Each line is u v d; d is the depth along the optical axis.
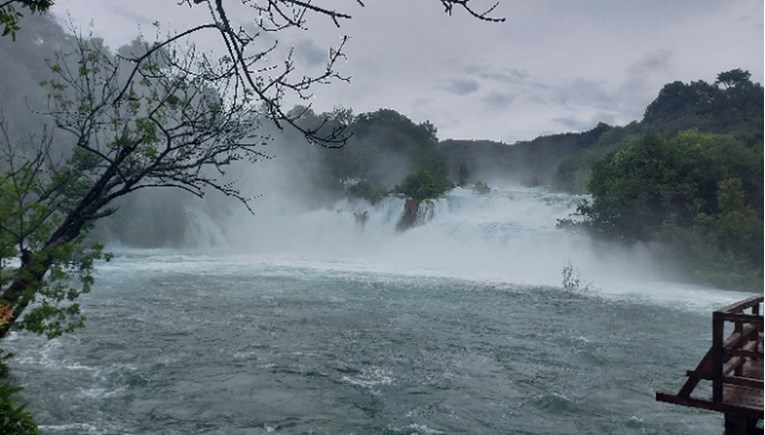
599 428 11.24
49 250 7.25
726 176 36.66
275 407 11.89
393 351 16.14
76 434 10.27
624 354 16.31
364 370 14.42
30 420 4.80
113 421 10.92
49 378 12.98
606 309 22.94
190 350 15.60
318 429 10.89
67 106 6.82
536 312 21.94
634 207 34.81
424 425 11.20
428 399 12.59
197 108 5.01
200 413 11.47
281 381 13.40
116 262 33.75
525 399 12.68
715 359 6.38
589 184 41.28
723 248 32.81
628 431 11.12
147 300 21.98
